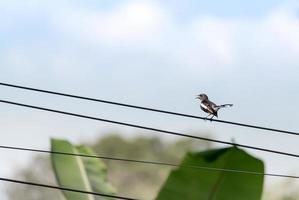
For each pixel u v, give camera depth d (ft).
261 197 39.50
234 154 39.14
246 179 39.29
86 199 40.83
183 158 39.19
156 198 39.55
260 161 39.32
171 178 39.42
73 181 41.60
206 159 39.27
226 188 39.32
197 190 39.27
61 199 41.37
